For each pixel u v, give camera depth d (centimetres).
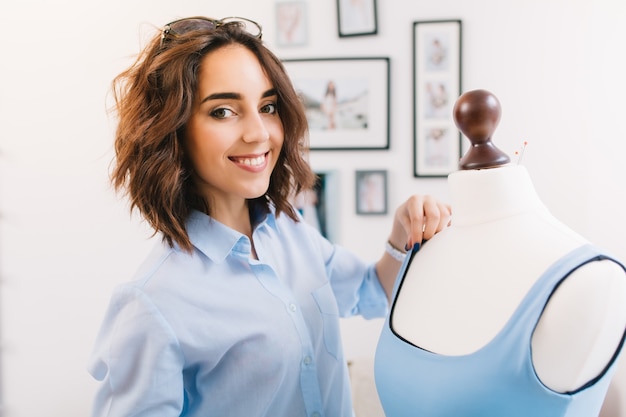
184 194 92
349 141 204
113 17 202
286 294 95
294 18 201
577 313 57
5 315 208
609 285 58
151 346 81
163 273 87
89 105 204
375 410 172
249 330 87
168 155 85
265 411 88
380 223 206
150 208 88
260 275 94
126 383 83
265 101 90
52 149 204
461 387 65
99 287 208
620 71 183
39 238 207
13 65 203
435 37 197
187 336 84
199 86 83
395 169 204
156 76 84
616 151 176
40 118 204
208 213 95
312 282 104
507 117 197
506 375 61
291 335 91
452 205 77
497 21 195
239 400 88
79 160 205
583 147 193
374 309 121
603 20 189
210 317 86
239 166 86
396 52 200
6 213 206
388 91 200
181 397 84
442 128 201
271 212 105
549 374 59
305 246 109
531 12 193
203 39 83
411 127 202
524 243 67
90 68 203
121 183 91
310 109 204
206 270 90
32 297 208
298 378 91
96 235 206
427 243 85
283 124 94
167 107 82
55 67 203
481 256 70
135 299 83
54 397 211
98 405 87
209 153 85
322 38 202
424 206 91
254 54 88
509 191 71
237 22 91
